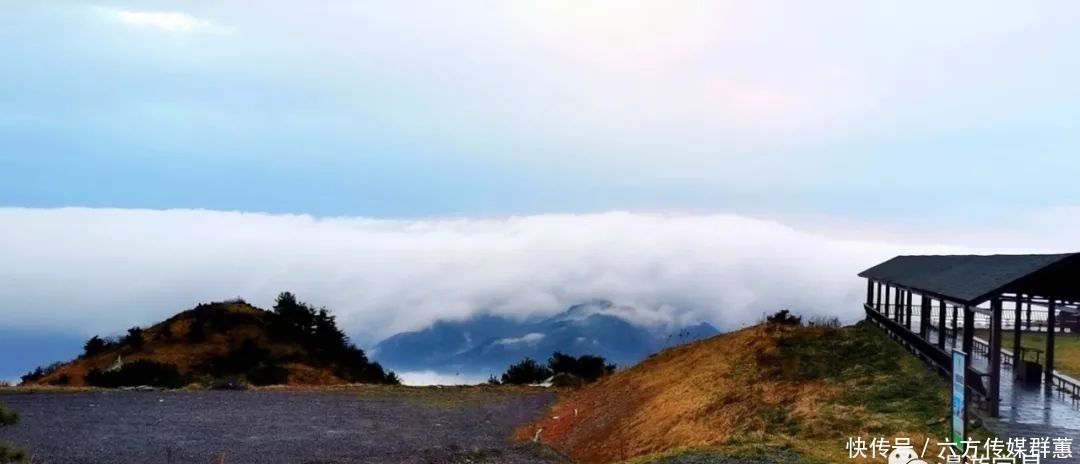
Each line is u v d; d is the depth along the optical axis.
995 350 18.83
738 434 18.73
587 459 22.70
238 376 40.25
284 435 22.95
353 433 23.70
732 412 21.84
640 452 21.62
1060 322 35.66
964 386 15.09
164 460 18.88
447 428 25.89
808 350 28.78
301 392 33.69
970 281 21.20
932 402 19.66
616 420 27.28
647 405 27.86
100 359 44.12
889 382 22.11
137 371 36.38
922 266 29.14
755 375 26.47
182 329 48.38
